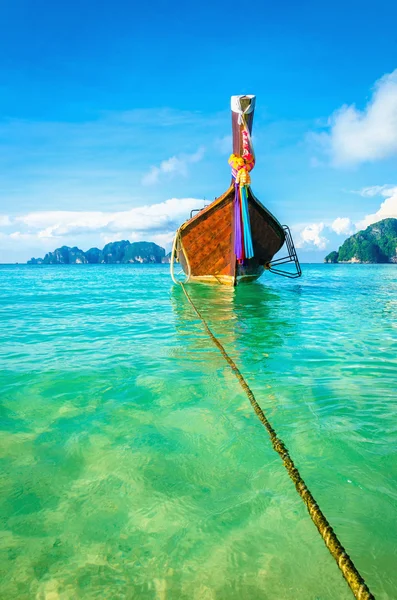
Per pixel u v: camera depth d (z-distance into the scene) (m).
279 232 15.55
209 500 2.37
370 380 4.50
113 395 4.07
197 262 15.03
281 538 2.05
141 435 3.19
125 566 1.88
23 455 2.89
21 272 49.53
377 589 1.72
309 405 3.78
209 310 10.36
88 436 3.18
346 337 6.81
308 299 12.90
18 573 1.84
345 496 2.37
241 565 1.88
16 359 5.41
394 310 10.20
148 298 13.51
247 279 16.64
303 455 2.85
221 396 4.03
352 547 1.96
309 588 1.75
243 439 3.11
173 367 5.02
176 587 1.76
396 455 2.84
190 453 2.91
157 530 2.12
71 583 1.78
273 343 6.36
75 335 7.09
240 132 11.62
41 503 2.34
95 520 2.20
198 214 13.48
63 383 4.41
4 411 3.67
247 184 11.98
